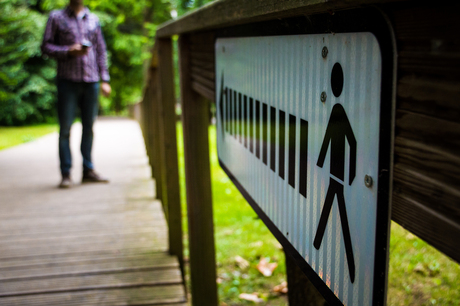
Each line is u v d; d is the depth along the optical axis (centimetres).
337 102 64
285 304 284
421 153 49
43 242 312
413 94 49
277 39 88
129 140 927
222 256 363
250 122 110
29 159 662
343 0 53
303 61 76
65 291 238
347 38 60
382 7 52
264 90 98
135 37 2109
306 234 78
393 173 54
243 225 432
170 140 283
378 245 55
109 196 437
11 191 462
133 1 2073
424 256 278
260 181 105
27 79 1694
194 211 212
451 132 44
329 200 68
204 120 209
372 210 56
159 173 418
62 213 381
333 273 67
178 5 1439
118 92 2509
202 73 176
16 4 1658
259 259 356
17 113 1664
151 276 254
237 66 120
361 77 57
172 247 283
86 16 450
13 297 233
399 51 51
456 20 43
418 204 50
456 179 44
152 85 411
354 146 59
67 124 466
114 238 318
